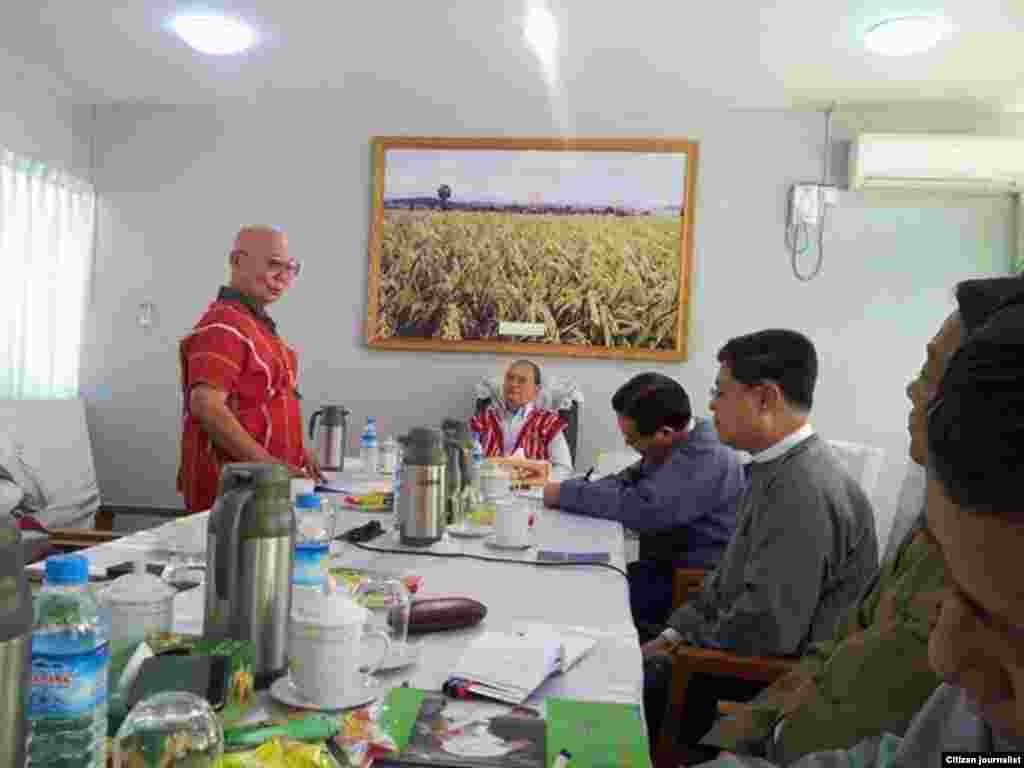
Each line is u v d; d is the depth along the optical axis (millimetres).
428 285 4309
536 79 3865
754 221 4172
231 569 905
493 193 4270
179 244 4465
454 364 4324
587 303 4230
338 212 4383
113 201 4500
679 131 4215
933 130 4062
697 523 2387
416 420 4344
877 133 3975
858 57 3461
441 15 3219
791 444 1731
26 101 4051
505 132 4305
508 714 901
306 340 4395
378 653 994
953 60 3453
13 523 608
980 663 391
